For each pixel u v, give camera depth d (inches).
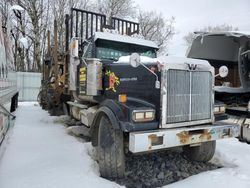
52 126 341.7
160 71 172.9
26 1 1164.5
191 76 183.8
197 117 186.9
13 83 405.4
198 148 212.5
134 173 191.3
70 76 292.5
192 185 169.6
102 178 176.7
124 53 260.7
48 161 201.0
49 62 465.4
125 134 181.3
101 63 230.5
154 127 171.5
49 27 1194.0
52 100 425.7
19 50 1083.9
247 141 266.8
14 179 168.1
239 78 310.3
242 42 289.3
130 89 195.0
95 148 219.6
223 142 267.6
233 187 165.9
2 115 219.9
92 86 233.9
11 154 215.3
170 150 233.5
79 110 281.6
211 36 321.7
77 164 195.9
